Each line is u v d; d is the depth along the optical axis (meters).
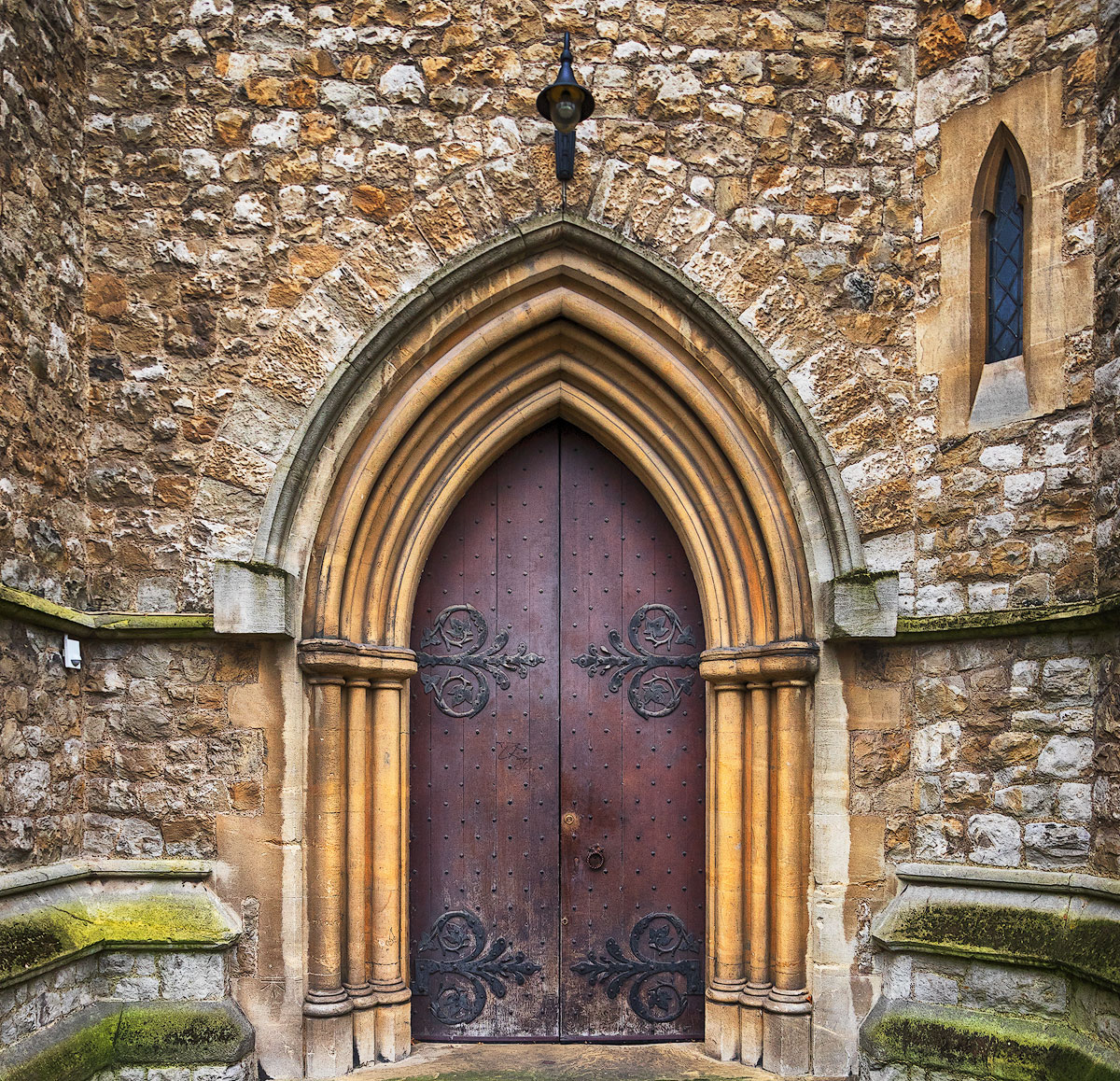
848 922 3.77
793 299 3.91
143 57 3.86
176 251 3.82
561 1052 3.99
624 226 3.88
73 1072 3.22
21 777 3.29
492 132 3.87
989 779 3.63
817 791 3.81
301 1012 3.66
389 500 3.97
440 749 4.21
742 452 3.94
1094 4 3.56
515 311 3.95
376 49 3.89
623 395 4.11
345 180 3.84
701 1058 3.91
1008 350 3.82
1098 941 3.18
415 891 4.16
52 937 3.27
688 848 4.21
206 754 3.71
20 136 3.37
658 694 4.26
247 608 3.61
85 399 3.79
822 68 4.01
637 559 4.30
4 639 3.19
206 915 3.60
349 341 3.80
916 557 3.89
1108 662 3.34
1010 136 3.77
